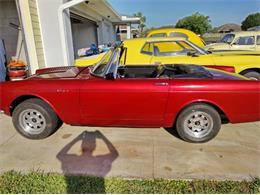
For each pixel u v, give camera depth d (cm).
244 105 325
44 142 358
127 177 271
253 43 1009
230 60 530
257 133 380
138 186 254
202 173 277
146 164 296
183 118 339
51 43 730
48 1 694
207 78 336
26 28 662
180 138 362
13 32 814
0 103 363
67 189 250
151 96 325
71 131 391
